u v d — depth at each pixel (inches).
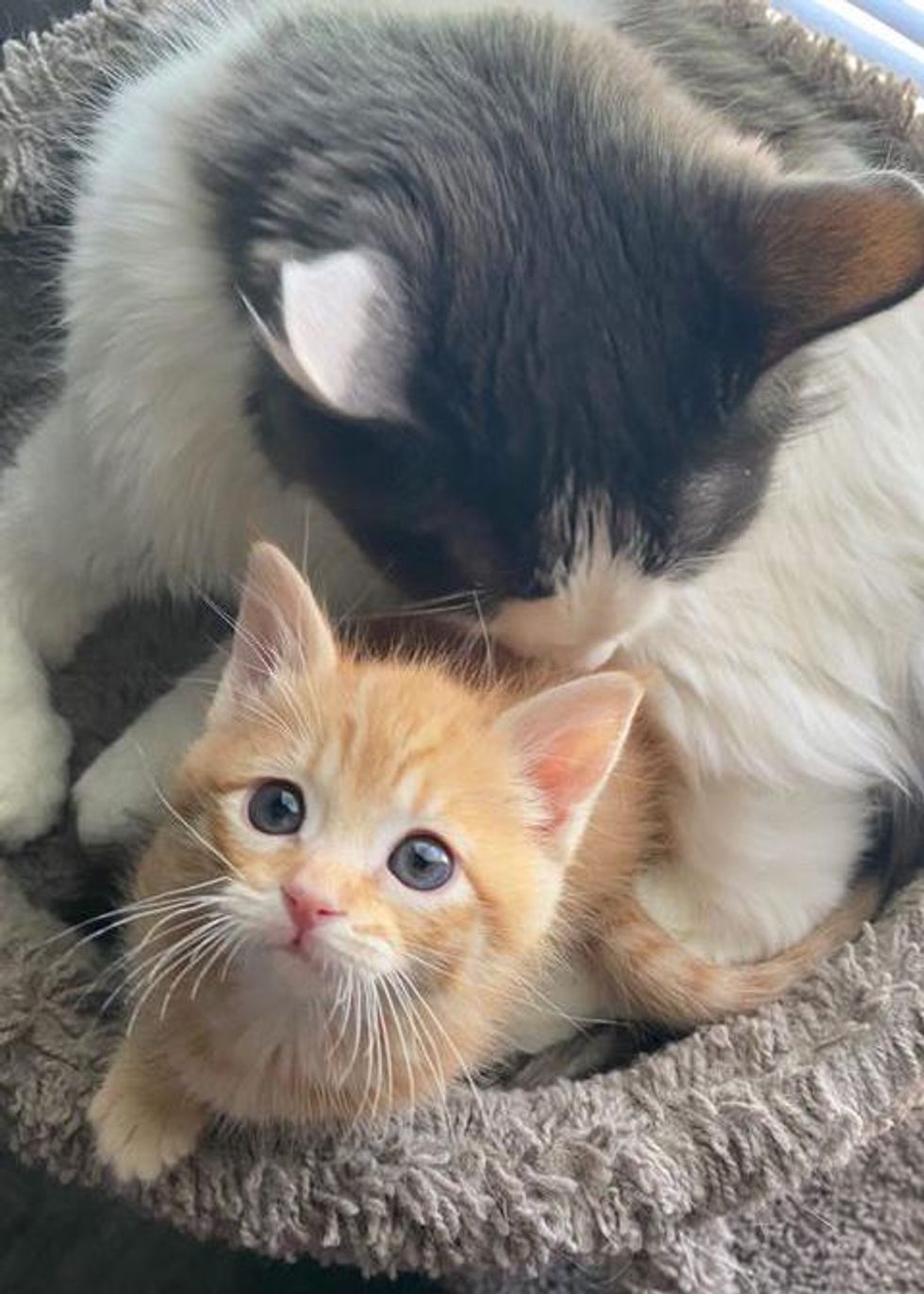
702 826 15.7
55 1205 16.9
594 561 12.2
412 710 11.6
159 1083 12.6
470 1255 13.3
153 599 17.1
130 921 12.3
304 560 14.4
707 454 12.4
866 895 16.2
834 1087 14.4
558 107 13.1
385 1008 11.2
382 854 11.0
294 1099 12.2
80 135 16.3
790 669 15.2
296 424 12.7
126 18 16.7
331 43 13.9
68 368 15.4
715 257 12.5
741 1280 17.2
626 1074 14.6
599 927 15.3
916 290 12.6
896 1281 17.6
